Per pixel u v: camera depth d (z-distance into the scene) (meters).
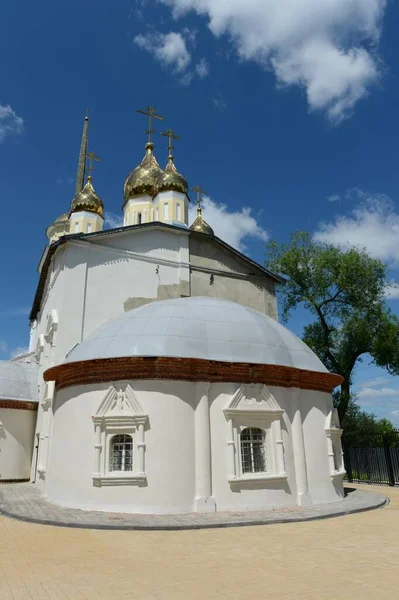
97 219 29.81
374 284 28.64
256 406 12.98
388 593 5.80
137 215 28.75
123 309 19.42
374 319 27.84
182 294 20.89
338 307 29.47
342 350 29.25
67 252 19.28
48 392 17.77
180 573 6.74
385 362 27.59
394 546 8.31
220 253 23.22
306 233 30.98
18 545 8.51
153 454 11.91
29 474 20.47
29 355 29.16
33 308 29.80
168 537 9.18
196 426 12.33
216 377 12.88
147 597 5.71
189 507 11.65
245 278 23.70
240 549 8.14
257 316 15.58
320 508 12.49
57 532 9.69
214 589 6.01
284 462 12.92
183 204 27.53
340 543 8.56
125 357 12.58
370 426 47.59
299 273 30.22
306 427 14.00
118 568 7.00
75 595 5.80
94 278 19.39
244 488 12.20
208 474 11.98
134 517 10.95
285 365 13.74
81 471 12.42
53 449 13.95
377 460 21.00
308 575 6.60
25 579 6.48
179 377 12.58
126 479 11.78
